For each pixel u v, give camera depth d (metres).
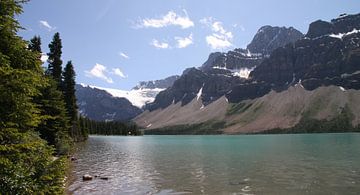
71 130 111.69
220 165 60.38
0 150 15.95
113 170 53.25
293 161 65.06
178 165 60.84
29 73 16.81
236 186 39.06
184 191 36.31
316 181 41.53
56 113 60.00
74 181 41.53
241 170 53.03
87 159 70.50
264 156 78.44
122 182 41.69
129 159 72.62
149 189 37.31
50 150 19.58
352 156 73.00
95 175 46.66
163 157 78.31
